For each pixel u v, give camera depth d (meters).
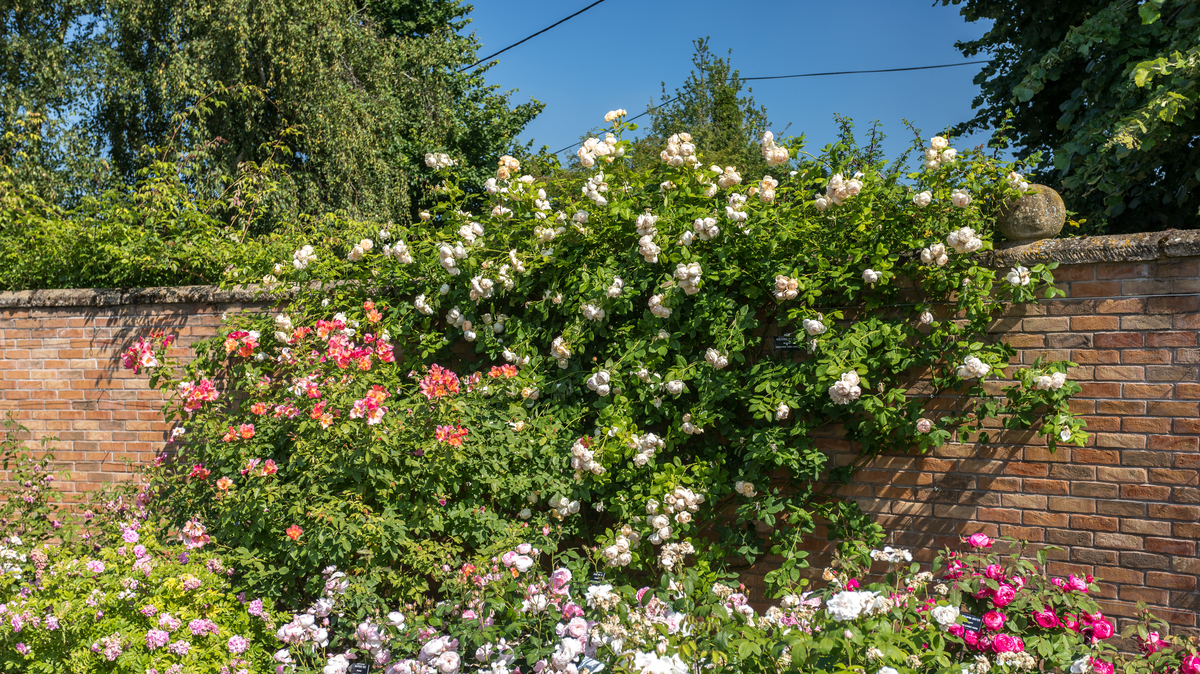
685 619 2.28
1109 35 4.91
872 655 1.98
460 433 3.30
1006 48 6.64
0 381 5.23
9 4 12.60
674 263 3.69
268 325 4.53
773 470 3.58
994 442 3.30
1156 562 3.01
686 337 3.72
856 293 3.49
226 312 4.87
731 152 16.34
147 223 5.28
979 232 3.32
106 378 5.05
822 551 3.61
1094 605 2.55
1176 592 2.98
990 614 2.53
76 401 5.10
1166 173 5.08
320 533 3.09
